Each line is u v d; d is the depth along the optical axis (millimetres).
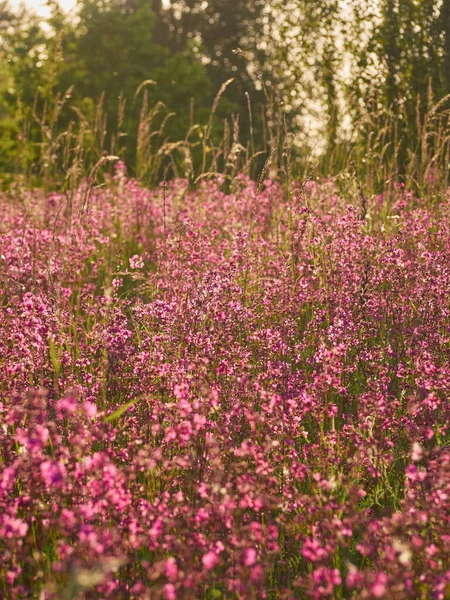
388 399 4453
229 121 36312
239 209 8797
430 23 12414
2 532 2754
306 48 12875
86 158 12992
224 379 4234
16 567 2863
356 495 3205
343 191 8359
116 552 2807
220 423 3852
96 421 3588
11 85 33906
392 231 7695
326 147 11109
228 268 5809
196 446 3420
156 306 5086
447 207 7812
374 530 2977
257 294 5879
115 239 9133
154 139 27766
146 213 9602
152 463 3125
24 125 12273
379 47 12508
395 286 5730
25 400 3809
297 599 3172
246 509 3541
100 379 4383
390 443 3697
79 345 4965
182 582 2660
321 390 4012
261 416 3572
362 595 2469
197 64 35469
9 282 5703
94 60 35094
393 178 9867
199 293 5234
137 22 36281
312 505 3156
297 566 3312
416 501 3148
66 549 2658
